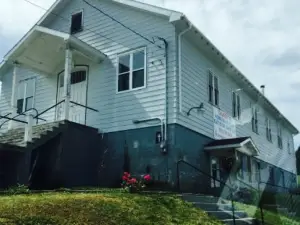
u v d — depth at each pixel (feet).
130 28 51.24
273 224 40.60
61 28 58.90
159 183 43.75
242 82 67.46
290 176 93.15
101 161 48.32
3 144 38.96
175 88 45.65
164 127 45.09
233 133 62.49
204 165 50.49
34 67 55.72
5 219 23.09
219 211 36.63
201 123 51.39
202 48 53.47
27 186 38.63
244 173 56.90
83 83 53.62
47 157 43.42
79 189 39.47
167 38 47.73
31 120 42.29
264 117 82.74
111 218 25.96
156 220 27.81
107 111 50.08
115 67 51.19
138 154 46.11
